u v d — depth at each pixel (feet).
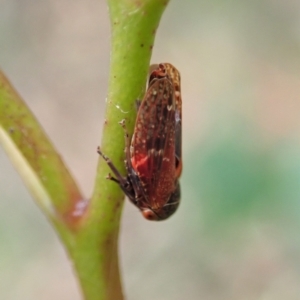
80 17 0.51
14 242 0.38
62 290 0.38
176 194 0.17
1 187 0.42
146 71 0.15
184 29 0.44
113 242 0.16
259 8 0.40
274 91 0.39
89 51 0.50
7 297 0.37
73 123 0.49
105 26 0.51
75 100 0.50
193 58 0.44
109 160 0.15
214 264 0.33
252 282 0.32
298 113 0.38
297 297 0.31
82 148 0.48
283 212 0.22
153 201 0.17
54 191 0.16
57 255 0.39
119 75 0.15
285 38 0.40
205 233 0.23
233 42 0.42
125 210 0.40
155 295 0.35
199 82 0.44
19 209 0.41
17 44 0.49
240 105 0.37
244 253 0.31
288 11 0.40
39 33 0.50
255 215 0.22
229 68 0.42
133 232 0.39
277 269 0.32
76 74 0.50
